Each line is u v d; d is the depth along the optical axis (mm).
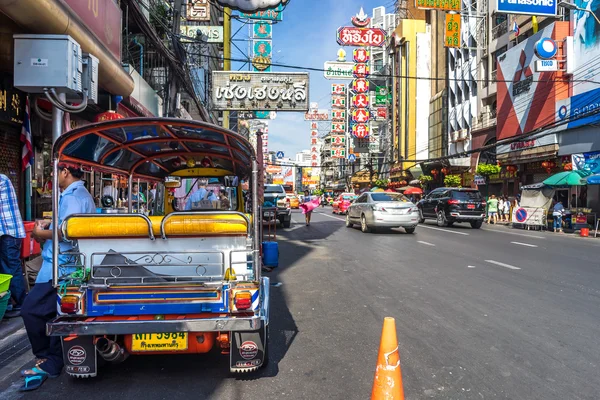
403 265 9383
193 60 19500
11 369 4098
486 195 30250
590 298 6500
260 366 3922
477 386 3652
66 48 6160
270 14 21500
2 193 5652
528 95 24016
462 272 8531
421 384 3688
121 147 4617
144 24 9984
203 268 3727
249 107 17938
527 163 25125
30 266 6434
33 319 3789
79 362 3656
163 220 3662
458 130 34562
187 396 3518
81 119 9406
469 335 4906
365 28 44812
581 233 16844
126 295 3561
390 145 51844
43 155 8469
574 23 20859
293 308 6125
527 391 3561
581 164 20016
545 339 4766
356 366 4102
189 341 3604
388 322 2938
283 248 12227
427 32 45594
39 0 5555
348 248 12148
